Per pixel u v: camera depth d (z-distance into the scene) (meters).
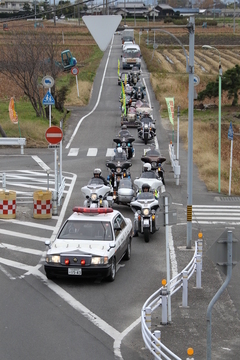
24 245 58.16
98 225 49.84
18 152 119.94
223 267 28.14
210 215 75.25
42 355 32.75
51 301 42.31
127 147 109.19
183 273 41.28
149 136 128.00
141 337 35.84
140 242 61.31
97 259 45.59
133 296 43.97
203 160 111.81
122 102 162.00
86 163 109.75
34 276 48.34
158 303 39.66
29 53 149.50
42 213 69.94
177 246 59.41
